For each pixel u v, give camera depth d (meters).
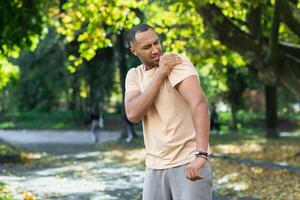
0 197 8.70
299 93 14.07
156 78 3.81
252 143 24.22
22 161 17.16
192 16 15.91
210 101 36.81
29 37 13.31
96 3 12.88
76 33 21.42
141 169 15.40
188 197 3.77
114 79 35.69
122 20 12.67
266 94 27.94
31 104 40.69
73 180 12.77
